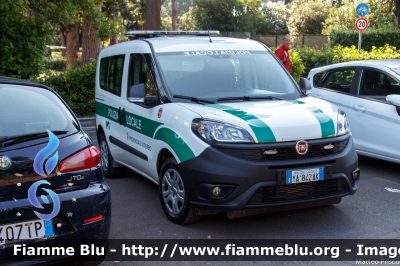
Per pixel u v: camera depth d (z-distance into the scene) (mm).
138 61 6418
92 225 3846
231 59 6246
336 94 8195
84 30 20469
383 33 21344
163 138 5492
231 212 4938
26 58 11703
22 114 3908
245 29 35531
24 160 3625
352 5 30766
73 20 12648
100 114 7723
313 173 4910
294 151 4887
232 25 35188
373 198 6355
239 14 35438
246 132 4820
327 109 5469
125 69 6785
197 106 5402
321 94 8438
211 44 6434
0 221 3508
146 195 6625
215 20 35375
